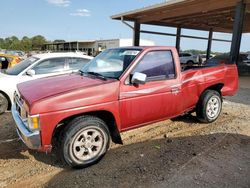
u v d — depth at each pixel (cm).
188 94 472
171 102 432
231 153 396
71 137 328
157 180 318
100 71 413
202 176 327
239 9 940
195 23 1850
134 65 382
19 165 356
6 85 600
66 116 321
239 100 806
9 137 456
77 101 327
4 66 1009
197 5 1165
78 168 344
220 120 564
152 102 402
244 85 1199
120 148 414
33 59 665
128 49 425
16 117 359
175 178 322
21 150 403
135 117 386
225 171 340
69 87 344
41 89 347
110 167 351
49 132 313
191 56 2467
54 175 331
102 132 354
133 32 1596
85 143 343
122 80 368
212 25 1967
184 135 471
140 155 388
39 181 317
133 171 340
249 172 339
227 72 557
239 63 1645
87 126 337
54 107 312
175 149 409
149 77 401
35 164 360
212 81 522
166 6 1197
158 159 374
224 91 557
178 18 1603
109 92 353
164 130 498
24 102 327
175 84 434
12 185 308
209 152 398
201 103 511
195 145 425
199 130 498
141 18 1547
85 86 344
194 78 483
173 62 436
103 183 312
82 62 701
